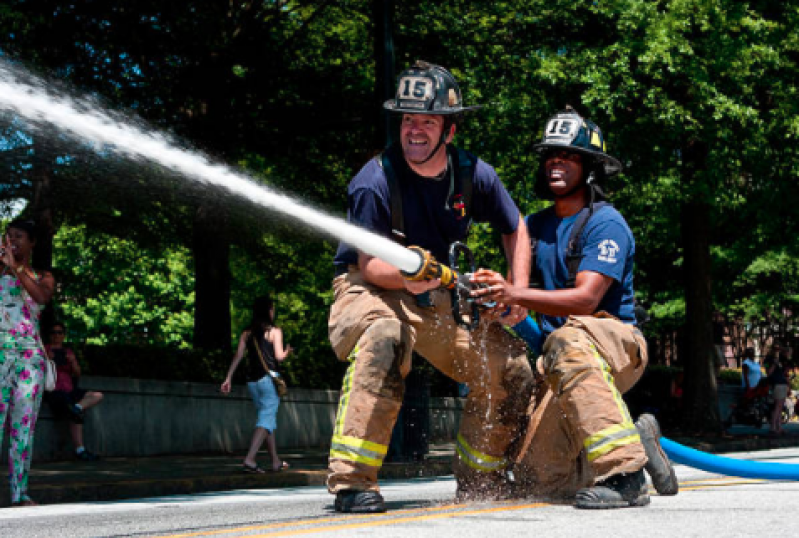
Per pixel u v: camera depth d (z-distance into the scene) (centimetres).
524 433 356
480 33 1614
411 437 1153
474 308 313
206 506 383
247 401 1534
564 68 1541
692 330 1803
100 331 4128
